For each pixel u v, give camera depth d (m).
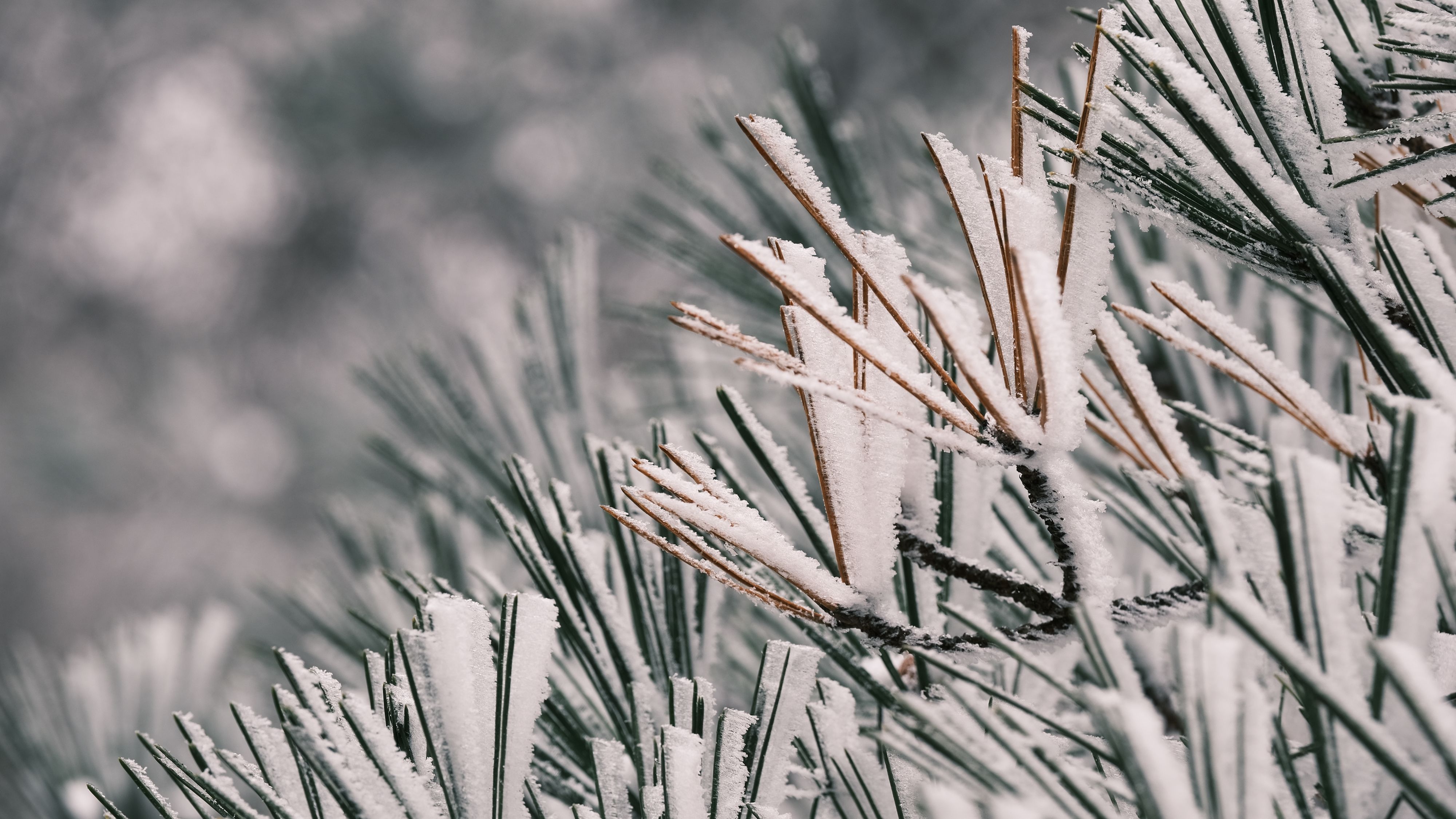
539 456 1.50
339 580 1.43
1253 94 0.88
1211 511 0.84
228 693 1.95
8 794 1.57
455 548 1.48
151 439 9.79
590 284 1.58
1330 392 1.03
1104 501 0.99
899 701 0.83
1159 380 1.11
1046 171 0.91
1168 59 0.88
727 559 0.91
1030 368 0.87
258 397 10.41
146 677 1.77
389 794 0.88
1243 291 1.08
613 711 0.96
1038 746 0.83
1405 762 0.80
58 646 8.86
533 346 1.52
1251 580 0.88
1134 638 0.88
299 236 10.23
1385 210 0.93
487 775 0.88
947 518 0.95
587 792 0.96
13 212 10.76
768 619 1.08
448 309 9.77
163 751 0.89
